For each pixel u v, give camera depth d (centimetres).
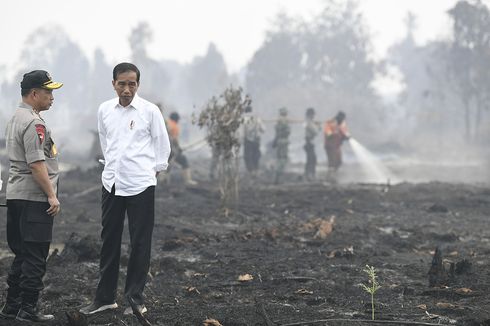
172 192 1723
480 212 1509
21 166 615
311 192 1808
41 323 620
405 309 689
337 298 740
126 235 1133
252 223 1323
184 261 938
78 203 1575
